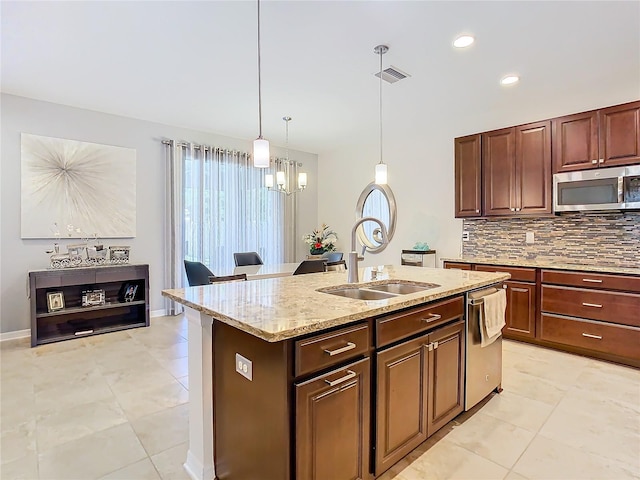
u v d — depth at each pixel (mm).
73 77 3287
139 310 4520
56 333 3904
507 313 3750
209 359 1695
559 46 2688
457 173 4309
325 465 1408
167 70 3131
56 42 2662
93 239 4246
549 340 3463
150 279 4672
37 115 3879
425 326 1880
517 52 2785
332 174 6297
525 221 4086
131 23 2414
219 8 2238
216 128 4926
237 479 1566
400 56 2863
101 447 1942
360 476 1559
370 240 5703
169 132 4797
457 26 2432
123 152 4430
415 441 1839
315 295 1865
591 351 3250
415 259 4668
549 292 3459
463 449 1933
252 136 5336
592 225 3637
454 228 4668
